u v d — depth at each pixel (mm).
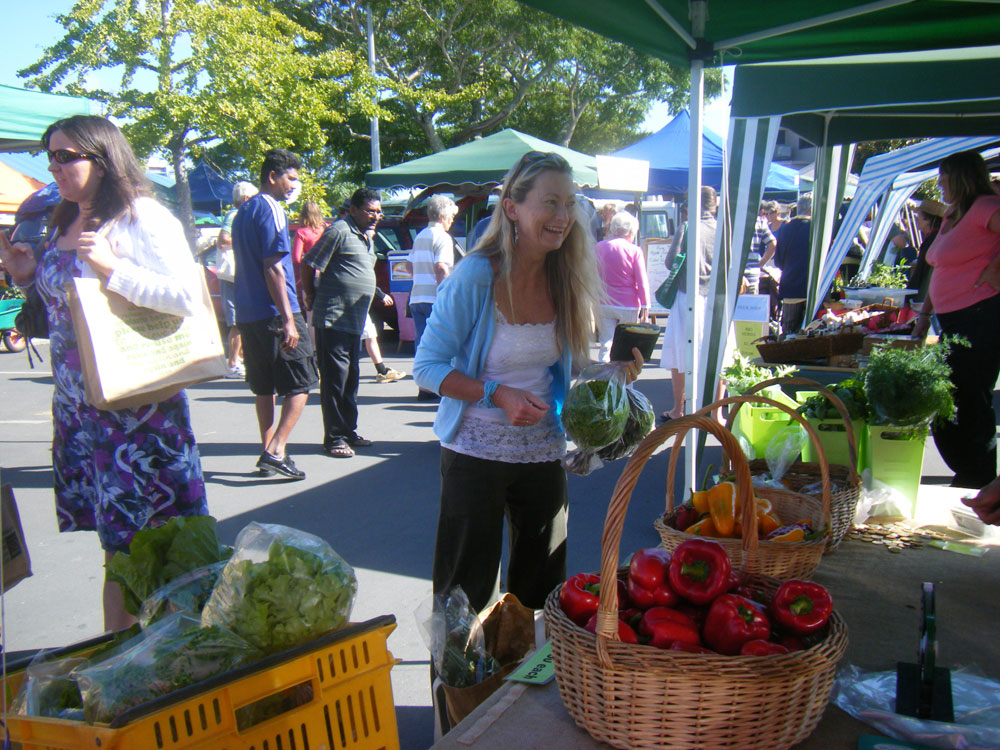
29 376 10922
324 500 5230
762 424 3035
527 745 1584
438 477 5680
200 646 1634
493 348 2408
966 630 2021
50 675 1740
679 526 2348
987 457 4438
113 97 16531
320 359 6195
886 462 2846
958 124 6484
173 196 18141
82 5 15922
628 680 1489
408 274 12227
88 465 2660
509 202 2295
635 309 6812
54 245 2633
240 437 7004
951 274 4367
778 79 4301
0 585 1676
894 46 3572
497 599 2623
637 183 5656
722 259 4434
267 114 17438
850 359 4551
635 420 2391
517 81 27844
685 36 3330
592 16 3113
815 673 1501
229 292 9977
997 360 4328
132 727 1452
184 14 16266
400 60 26375
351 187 31141
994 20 3193
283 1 24562
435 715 2365
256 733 1588
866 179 9195
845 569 2395
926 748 1528
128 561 2037
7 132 4062
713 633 1603
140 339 2432
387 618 1808
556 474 2557
